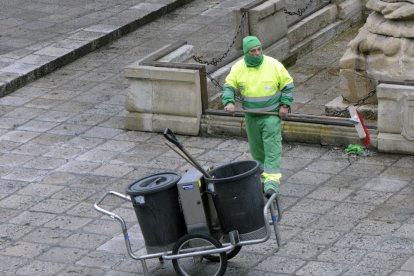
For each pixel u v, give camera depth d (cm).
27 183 3075
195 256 2441
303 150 3189
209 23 4556
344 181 2966
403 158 3083
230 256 2531
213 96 3584
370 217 2739
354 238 2630
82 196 2975
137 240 2708
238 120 3306
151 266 2572
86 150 3297
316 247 2600
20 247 2702
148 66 3359
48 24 4494
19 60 4050
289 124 3225
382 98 3070
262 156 2902
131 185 2456
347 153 3138
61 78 3975
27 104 3716
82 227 2795
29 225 2819
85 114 3600
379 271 2459
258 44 2750
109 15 4588
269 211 2784
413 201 2812
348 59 3412
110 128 3466
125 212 2864
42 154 3281
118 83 3903
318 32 4250
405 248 2562
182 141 3325
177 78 3306
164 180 2439
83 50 4203
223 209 2398
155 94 3366
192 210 2400
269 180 2767
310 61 4088
